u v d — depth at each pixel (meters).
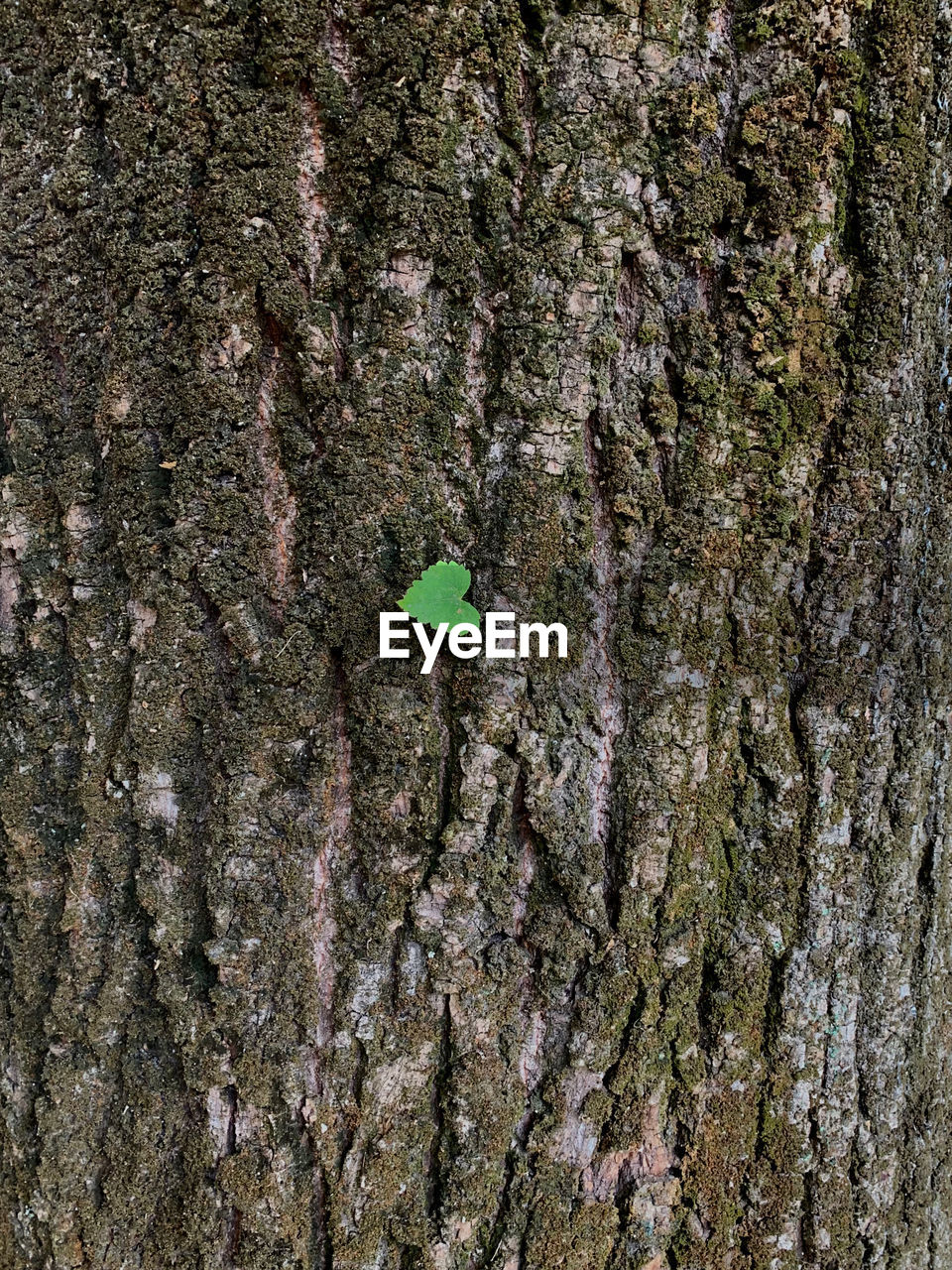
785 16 0.76
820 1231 0.80
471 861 0.78
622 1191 0.79
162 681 0.78
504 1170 0.79
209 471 0.77
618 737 0.79
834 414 0.79
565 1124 0.79
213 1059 0.78
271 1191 0.78
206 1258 0.78
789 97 0.77
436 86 0.76
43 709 0.80
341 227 0.77
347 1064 0.78
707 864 0.79
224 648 0.78
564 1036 0.79
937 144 0.79
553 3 0.76
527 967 0.79
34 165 0.79
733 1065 0.79
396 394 0.77
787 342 0.78
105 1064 0.80
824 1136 0.80
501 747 0.78
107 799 0.79
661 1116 0.79
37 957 0.81
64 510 0.79
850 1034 0.80
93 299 0.78
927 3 0.78
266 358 0.77
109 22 0.76
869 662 0.80
